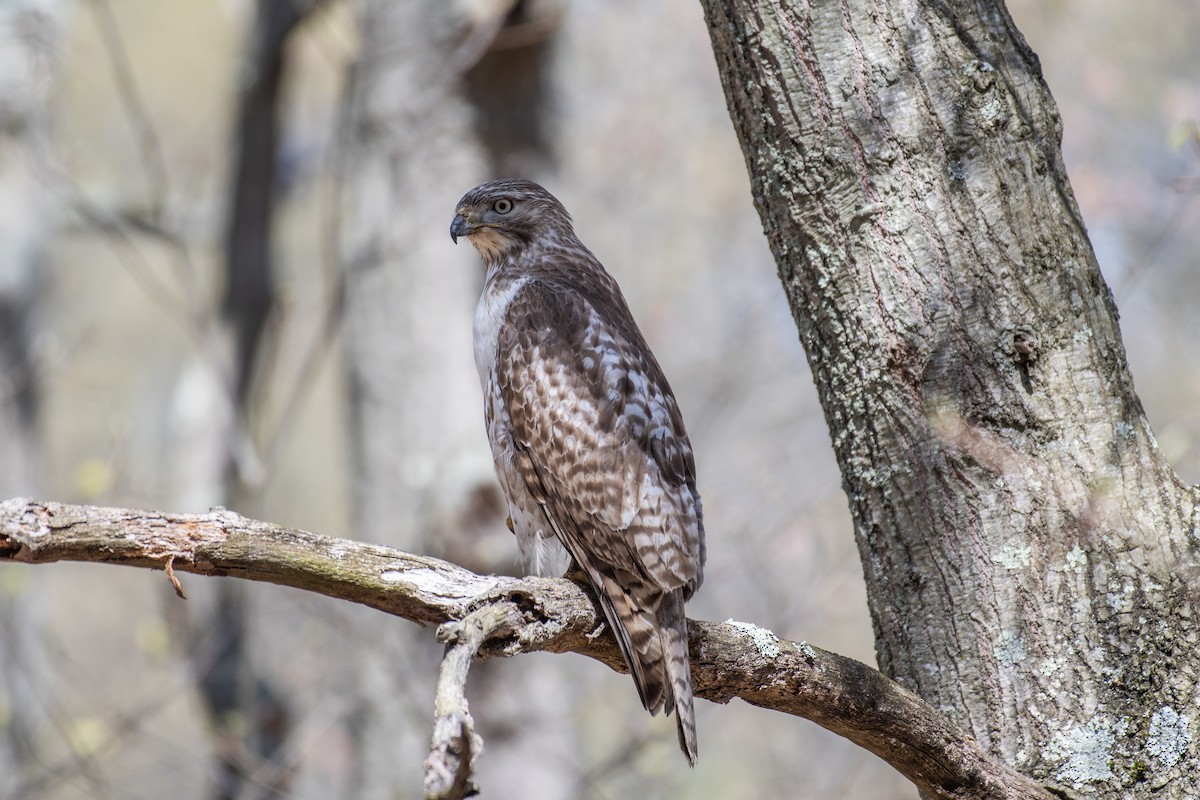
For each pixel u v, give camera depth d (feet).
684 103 79.30
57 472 84.58
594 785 42.29
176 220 50.78
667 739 40.09
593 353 21.74
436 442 43.14
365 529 43.75
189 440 52.24
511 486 22.53
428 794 12.01
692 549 20.11
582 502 20.74
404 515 43.01
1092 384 16.48
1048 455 16.42
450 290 43.73
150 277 45.29
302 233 94.79
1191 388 51.13
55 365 50.39
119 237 45.14
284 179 69.05
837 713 16.24
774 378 69.67
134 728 43.68
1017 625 16.40
